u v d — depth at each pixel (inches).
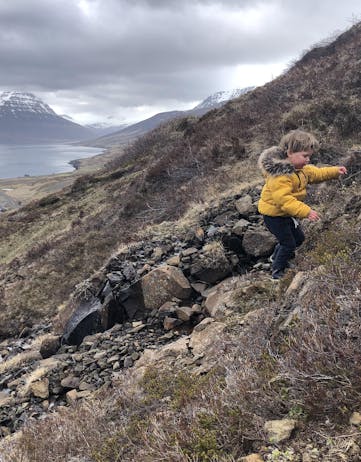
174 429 134.1
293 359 126.3
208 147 721.0
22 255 931.3
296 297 183.8
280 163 205.6
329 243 219.1
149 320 327.0
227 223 393.1
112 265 429.1
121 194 1034.7
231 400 132.4
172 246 414.9
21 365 376.5
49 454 181.9
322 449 99.3
